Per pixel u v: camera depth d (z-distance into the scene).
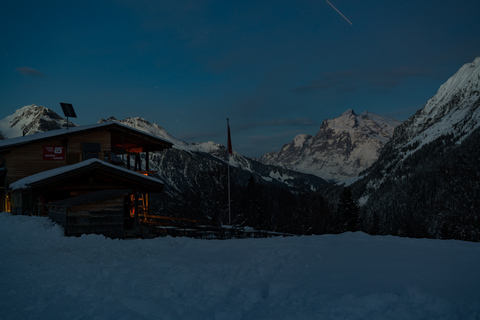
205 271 9.64
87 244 15.30
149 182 23.73
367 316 6.38
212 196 57.78
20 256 12.77
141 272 9.80
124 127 33.44
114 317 6.72
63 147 31.70
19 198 26.00
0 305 7.54
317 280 8.56
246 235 24.48
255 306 7.36
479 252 11.64
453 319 6.17
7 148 29.69
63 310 7.20
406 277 8.45
